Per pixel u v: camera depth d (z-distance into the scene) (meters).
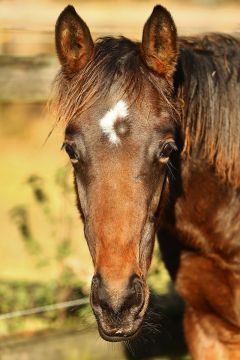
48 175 14.80
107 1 19.67
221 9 19.94
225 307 6.50
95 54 5.46
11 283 9.34
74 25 5.48
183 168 6.07
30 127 19.02
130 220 5.00
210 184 6.17
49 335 8.36
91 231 5.10
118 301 4.91
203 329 6.64
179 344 8.88
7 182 14.80
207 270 6.45
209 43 6.32
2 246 11.31
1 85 8.84
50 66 8.91
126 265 4.96
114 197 5.01
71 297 8.97
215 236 6.30
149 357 8.76
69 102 5.34
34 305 8.95
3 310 8.88
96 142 5.14
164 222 6.30
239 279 6.40
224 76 6.05
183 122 5.80
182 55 5.99
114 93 5.22
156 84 5.36
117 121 5.16
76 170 5.32
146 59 5.43
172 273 6.70
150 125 5.19
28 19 13.60
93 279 5.04
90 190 5.09
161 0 21.42
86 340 8.45
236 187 6.18
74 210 9.28
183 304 8.92
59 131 7.24
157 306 8.15
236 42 6.34
